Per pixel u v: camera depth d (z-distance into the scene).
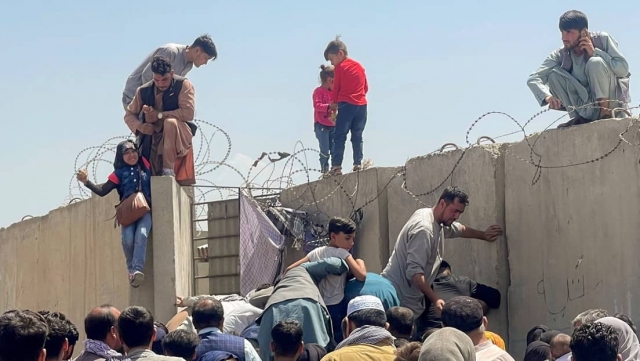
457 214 9.62
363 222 11.77
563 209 9.66
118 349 7.45
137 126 11.91
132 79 13.04
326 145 13.63
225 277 12.69
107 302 13.02
